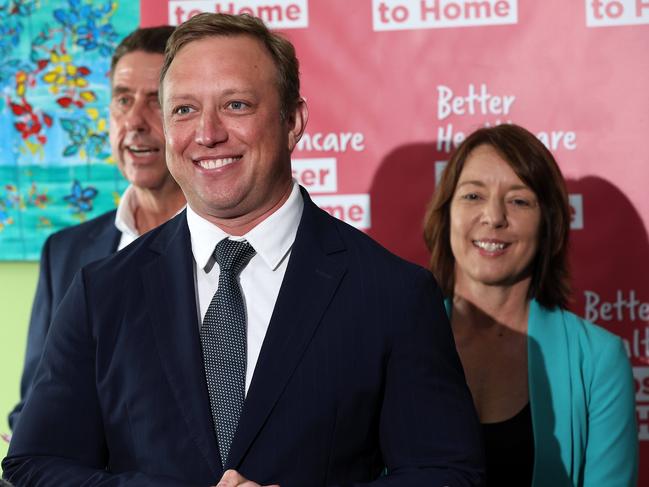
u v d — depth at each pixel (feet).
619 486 8.48
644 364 10.50
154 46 9.89
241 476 5.42
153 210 10.09
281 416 5.81
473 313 9.21
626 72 10.40
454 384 6.09
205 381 5.93
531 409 8.65
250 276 6.26
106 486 5.69
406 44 10.64
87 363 6.16
